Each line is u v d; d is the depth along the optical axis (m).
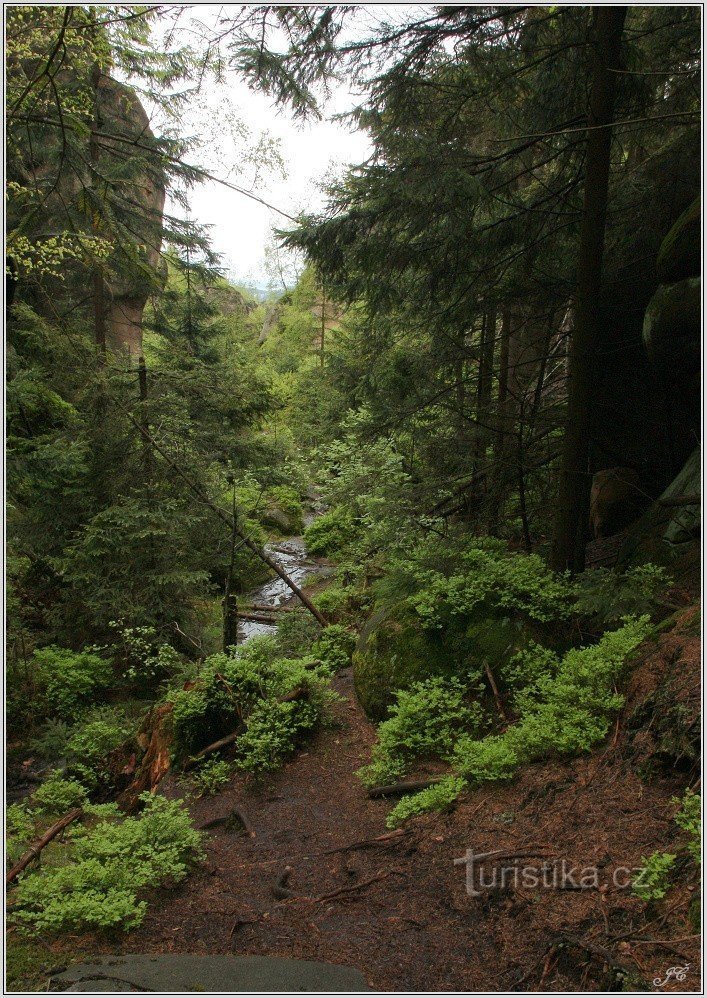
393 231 7.30
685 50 7.38
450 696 6.04
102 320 12.32
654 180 8.27
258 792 6.07
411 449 10.16
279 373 32.59
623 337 9.26
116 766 6.95
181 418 10.91
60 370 10.44
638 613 5.57
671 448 9.05
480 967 3.34
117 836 4.89
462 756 5.22
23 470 8.30
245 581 14.46
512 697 5.83
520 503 8.80
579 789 4.29
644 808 3.86
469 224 6.98
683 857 3.35
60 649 9.06
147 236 11.30
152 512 9.75
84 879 4.37
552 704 5.05
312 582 14.20
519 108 7.88
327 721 6.98
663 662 4.72
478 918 3.69
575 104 7.62
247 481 12.12
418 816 4.92
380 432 9.55
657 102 7.75
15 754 7.35
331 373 17.69
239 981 3.32
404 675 6.57
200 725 6.89
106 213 6.84
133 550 9.66
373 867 4.55
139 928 4.19
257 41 5.52
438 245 7.42
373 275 7.82
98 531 9.19
